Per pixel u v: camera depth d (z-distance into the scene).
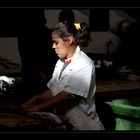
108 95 4.00
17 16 4.37
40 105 3.22
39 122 2.90
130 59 5.49
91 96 3.39
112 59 5.48
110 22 6.12
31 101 3.45
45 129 2.96
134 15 6.18
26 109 3.19
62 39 3.33
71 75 3.32
